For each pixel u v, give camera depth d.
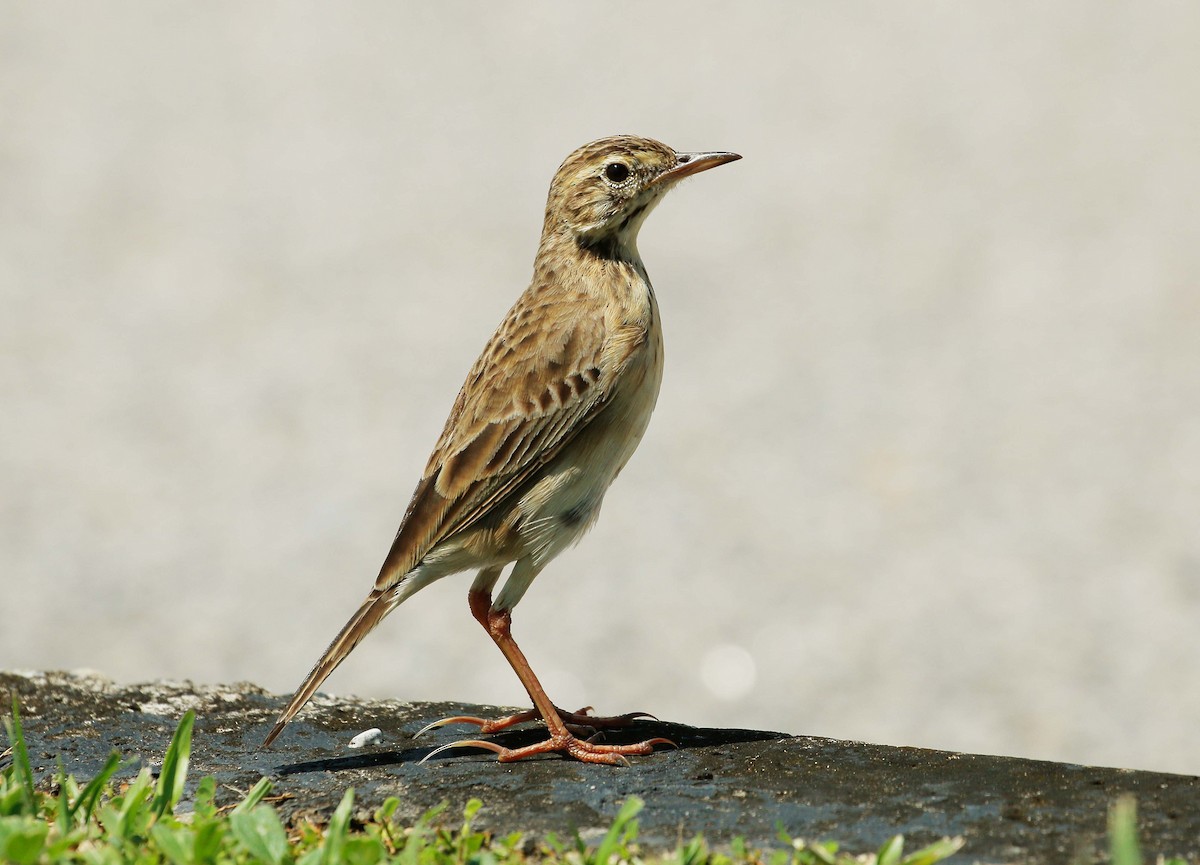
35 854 5.06
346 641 6.64
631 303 6.99
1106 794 5.71
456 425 6.87
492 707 7.33
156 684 7.76
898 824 5.50
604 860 5.15
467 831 5.48
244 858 5.29
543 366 6.79
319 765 6.41
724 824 5.57
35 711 7.21
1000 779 5.92
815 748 6.45
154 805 5.64
